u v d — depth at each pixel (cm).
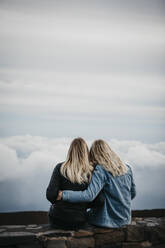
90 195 261
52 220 272
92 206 275
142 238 283
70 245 263
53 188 262
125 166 285
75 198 259
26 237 259
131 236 280
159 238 288
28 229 278
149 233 285
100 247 272
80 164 271
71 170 267
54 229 274
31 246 259
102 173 273
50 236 262
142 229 284
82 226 273
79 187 266
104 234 274
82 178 267
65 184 267
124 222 277
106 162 279
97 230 273
